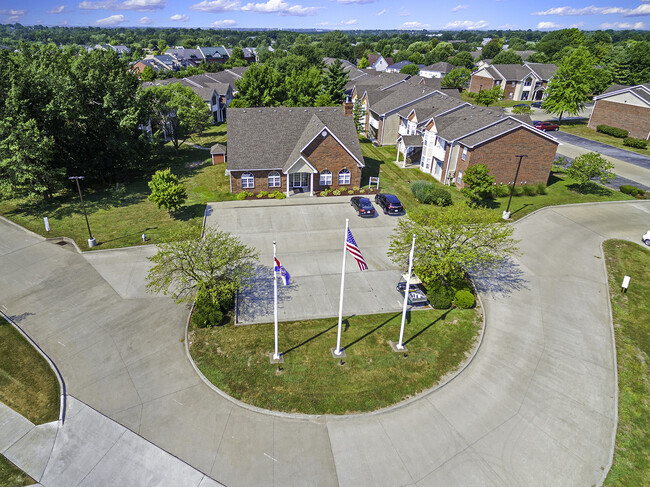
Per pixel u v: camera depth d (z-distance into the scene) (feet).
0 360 69.82
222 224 119.85
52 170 129.39
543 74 311.47
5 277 93.97
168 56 497.05
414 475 52.60
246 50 590.14
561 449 56.54
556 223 123.85
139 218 123.95
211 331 77.25
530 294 90.74
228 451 55.06
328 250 106.73
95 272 96.37
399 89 221.46
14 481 51.11
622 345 76.43
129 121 142.41
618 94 216.95
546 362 71.92
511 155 142.61
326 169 142.61
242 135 143.23
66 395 63.36
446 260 82.28
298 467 53.11
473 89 336.70
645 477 53.01
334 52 501.56
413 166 175.22
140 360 70.38
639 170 168.86
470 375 68.59
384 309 84.58
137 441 56.24
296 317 81.46
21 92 125.59
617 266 101.30
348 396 63.57
